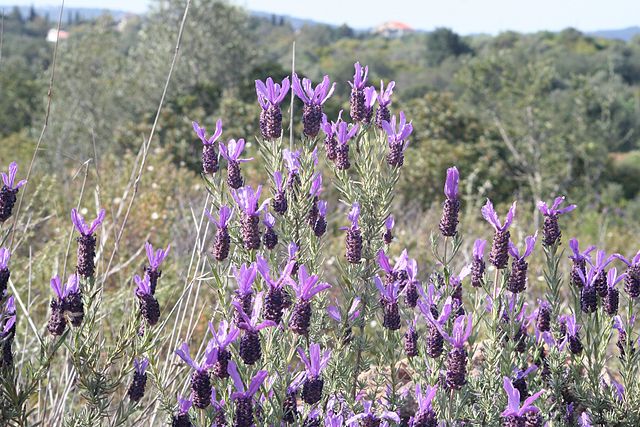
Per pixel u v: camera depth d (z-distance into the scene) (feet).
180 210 20.88
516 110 74.13
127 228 17.66
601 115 84.99
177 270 15.40
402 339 7.98
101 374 6.46
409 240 20.17
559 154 74.49
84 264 6.43
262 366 6.26
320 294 7.54
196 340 12.56
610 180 81.87
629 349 7.50
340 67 164.45
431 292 7.34
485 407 7.13
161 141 51.39
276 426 6.09
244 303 6.18
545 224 7.80
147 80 69.15
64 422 6.97
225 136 51.55
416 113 60.39
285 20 430.61
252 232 7.08
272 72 68.69
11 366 6.27
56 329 6.28
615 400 7.57
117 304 11.55
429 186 45.70
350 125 8.14
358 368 7.52
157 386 6.66
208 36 70.69
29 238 16.44
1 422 6.22
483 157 56.75
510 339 7.36
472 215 29.32
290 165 7.60
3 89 91.61
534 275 16.12
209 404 5.99
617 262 24.34
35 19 258.16
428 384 6.97
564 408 8.10
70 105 65.21
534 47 161.07
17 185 6.79
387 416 6.70
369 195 7.73
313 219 7.73
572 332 7.77
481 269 7.62
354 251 7.41
